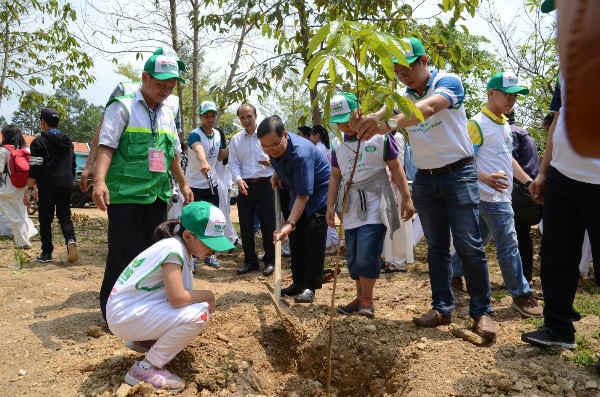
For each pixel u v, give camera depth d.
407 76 3.29
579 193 2.88
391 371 3.23
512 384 2.76
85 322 3.78
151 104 3.70
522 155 4.66
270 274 5.55
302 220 4.52
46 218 5.98
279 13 6.39
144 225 3.76
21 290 4.62
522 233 4.68
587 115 0.45
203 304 2.88
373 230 3.77
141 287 2.85
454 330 3.52
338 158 3.91
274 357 3.52
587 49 0.44
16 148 6.84
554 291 3.10
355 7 6.30
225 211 6.56
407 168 5.92
